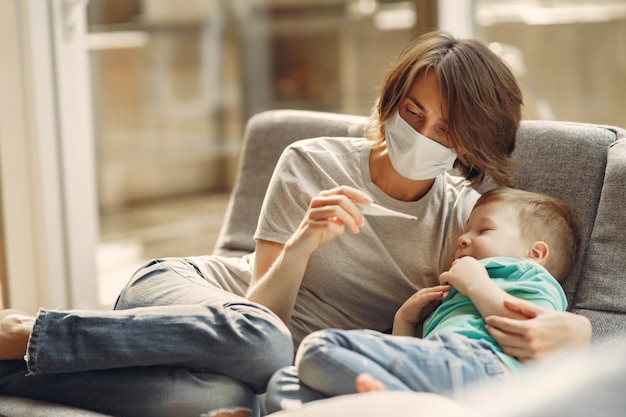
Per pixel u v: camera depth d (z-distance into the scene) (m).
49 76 3.31
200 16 5.10
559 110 3.60
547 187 2.11
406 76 1.90
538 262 1.94
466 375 1.61
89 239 3.50
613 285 1.95
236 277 2.13
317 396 1.62
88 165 3.47
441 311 1.88
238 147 5.34
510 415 1.31
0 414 1.74
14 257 3.35
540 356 1.66
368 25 4.67
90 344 1.73
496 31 3.49
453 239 2.04
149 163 4.94
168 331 1.73
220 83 5.23
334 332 1.63
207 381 1.74
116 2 4.68
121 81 4.76
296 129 2.44
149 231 4.84
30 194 3.34
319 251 1.99
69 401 1.78
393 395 1.41
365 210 1.83
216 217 5.06
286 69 5.14
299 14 5.04
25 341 1.83
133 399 1.74
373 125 2.05
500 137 1.92
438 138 1.90
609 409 1.29
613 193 2.01
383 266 2.00
